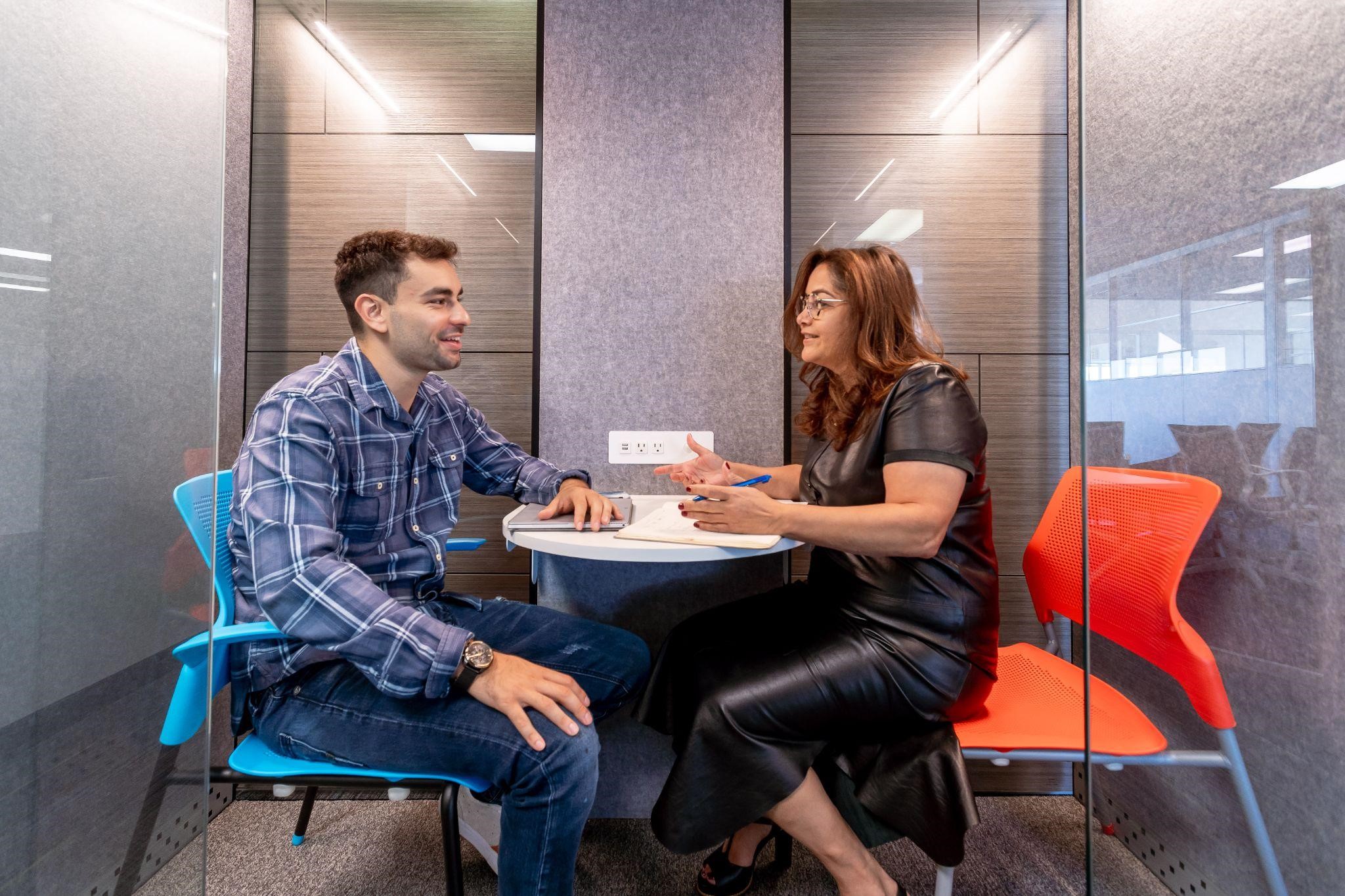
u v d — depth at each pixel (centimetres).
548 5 145
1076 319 153
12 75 52
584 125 145
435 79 154
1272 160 54
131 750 60
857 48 153
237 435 152
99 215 56
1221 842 59
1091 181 54
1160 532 67
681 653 106
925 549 89
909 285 109
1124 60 55
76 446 56
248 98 154
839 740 94
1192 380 55
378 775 82
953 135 154
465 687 80
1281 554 55
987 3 153
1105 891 58
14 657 52
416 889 118
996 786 151
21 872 53
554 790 78
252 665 88
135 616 60
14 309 52
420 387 112
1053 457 156
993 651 96
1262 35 53
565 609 144
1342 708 53
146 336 60
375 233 99
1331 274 53
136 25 58
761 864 124
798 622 106
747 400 146
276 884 119
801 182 154
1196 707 62
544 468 125
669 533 95
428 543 106
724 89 146
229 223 148
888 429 97
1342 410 52
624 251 145
